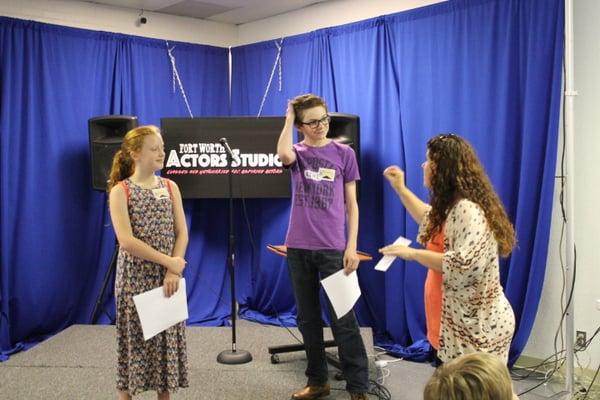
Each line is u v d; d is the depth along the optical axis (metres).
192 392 3.08
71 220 4.25
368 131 4.09
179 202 2.54
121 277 2.38
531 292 3.29
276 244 4.56
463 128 3.62
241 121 4.32
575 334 3.35
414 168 3.86
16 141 3.98
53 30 4.11
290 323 4.36
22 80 4.00
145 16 4.62
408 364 3.71
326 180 2.72
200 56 4.80
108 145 4.06
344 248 2.77
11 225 3.98
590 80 3.19
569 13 2.94
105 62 4.36
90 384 3.14
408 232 3.89
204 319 4.54
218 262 4.73
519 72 3.37
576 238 3.32
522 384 3.33
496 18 3.43
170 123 4.32
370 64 4.04
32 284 4.06
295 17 4.66
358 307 4.26
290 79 4.58
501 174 3.44
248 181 4.35
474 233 1.96
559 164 3.29
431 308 2.20
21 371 3.32
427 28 3.74
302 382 3.20
